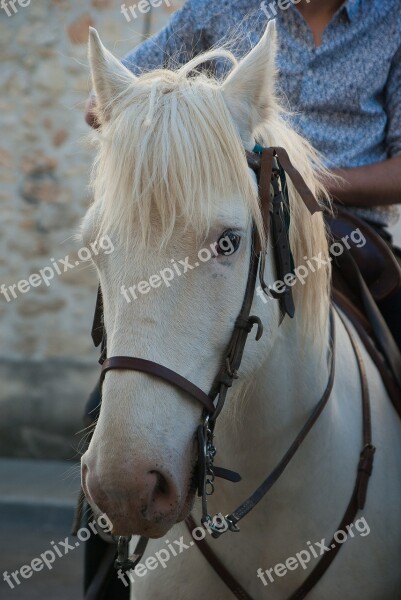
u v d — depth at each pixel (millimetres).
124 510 2684
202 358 2844
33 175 11305
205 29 4270
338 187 4020
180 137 2811
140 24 10719
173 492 2732
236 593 3502
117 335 2779
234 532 3482
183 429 2795
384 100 4324
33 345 11477
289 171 3223
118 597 4562
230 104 3082
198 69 3920
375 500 3633
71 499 9875
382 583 3619
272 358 3332
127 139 2832
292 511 3467
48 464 11414
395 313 4230
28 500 9734
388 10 4203
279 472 3398
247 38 4191
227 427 3375
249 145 3145
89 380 11430
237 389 3125
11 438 11555
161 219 2781
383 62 4191
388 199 4105
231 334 2932
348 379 3746
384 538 3639
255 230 3021
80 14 10961
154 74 3092
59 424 11500
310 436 3471
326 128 4199
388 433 3812
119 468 2652
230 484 3471
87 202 11281
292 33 4180
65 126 11234
